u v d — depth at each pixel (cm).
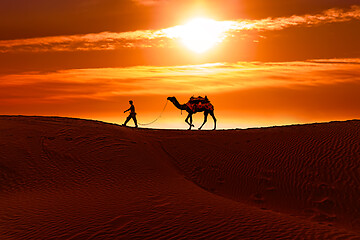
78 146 2270
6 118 2886
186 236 1181
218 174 2130
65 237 1206
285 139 2509
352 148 2300
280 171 2147
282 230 1249
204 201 1546
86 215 1382
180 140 2578
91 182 1841
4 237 1243
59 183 1842
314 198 1917
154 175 1959
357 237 1244
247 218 1352
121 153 2212
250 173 2142
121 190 1712
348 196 1916
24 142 2294
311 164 2181
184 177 2059
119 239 1173
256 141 2523
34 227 1306
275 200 1911
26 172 1961
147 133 2723
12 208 1525
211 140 2591
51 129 2547
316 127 2714
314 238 1195
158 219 1317
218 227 1253
